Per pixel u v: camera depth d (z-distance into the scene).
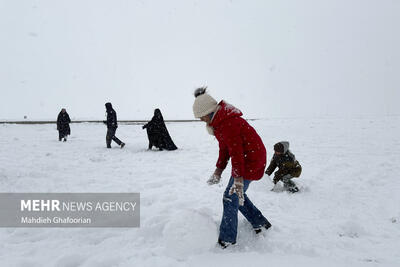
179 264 2.62
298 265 2.56
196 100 2.92
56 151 9.95
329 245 3.19
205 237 2.79
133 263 2.67
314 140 12.99
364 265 2.63
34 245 3.11
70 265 2.73
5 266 2.66
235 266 2.55
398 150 10.12
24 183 5.58
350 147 10.89
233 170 2.82
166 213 3.99
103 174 6.48
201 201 4.50
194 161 8.23
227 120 2.83
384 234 3.57
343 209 4.46
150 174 6.48
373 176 6.59
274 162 5.41
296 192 5.29
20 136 14.44
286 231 3.50
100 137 14.96
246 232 3.33
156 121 10.34
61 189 5.25
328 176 6.63
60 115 12.70
